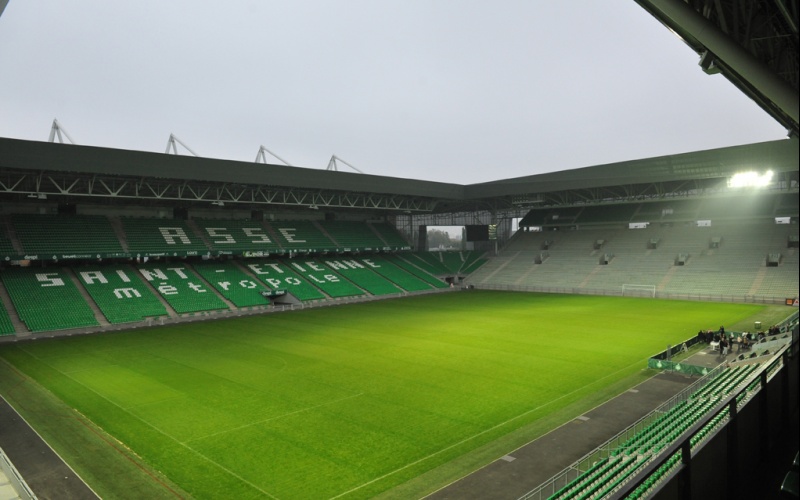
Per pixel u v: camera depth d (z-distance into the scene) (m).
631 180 63.34
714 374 25.09
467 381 27.39
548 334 40.66
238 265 65.06
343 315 52.53
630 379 27.25
